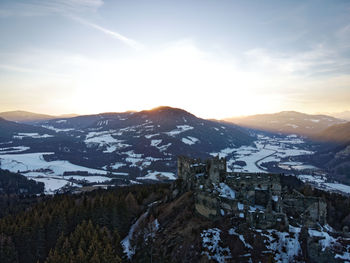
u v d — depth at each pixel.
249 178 138.12
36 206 164.75
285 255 99.88
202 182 136.62
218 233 108.62
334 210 163.12
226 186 135.50
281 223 110.19
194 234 111.31
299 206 127.19
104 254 107.81
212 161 145.00
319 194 189.00
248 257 99.44
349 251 102.12
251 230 107.62
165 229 126.50
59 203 161.62
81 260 106.25
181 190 160.38
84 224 128.38
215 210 116.56
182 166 174.75
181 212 134.38
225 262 98.38
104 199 154.62
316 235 107.19
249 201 129.38
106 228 130.62
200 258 100.81
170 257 108.69
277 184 136.75
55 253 108.69
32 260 123.06
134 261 115.69
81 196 195.88
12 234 126.50
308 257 100.69
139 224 143.25
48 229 132.12
